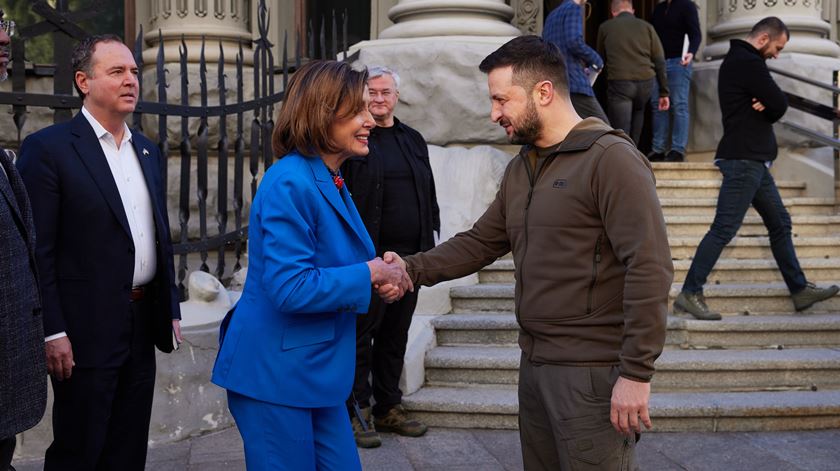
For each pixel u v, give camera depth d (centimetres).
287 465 247
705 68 854
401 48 720
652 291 235
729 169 558
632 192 239
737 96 562
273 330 247
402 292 262
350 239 260
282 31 851
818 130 782
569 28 659
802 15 843
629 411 236
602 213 245
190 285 491
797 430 484
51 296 300
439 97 713
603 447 250
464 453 445
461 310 586
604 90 1060
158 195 333
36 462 430
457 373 521
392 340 470
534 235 258
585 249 250
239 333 251
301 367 246
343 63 254
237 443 456
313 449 253
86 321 309
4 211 255
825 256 668
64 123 316
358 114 252
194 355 465
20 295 258
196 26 777
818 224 698
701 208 701
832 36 945
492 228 288
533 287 258
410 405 491
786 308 596
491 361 516
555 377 254
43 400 266
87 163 310
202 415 468
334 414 264
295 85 252
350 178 445
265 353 246
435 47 712
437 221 486
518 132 260
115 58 313
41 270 299
